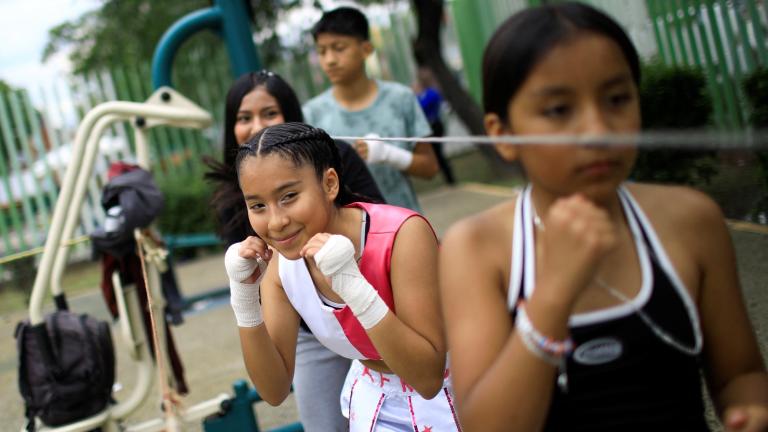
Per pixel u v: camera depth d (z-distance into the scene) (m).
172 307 3.53
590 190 1.09
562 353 1.09
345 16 3.41
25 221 8.76
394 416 1.95
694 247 1.23
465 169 10.96
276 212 1.70
